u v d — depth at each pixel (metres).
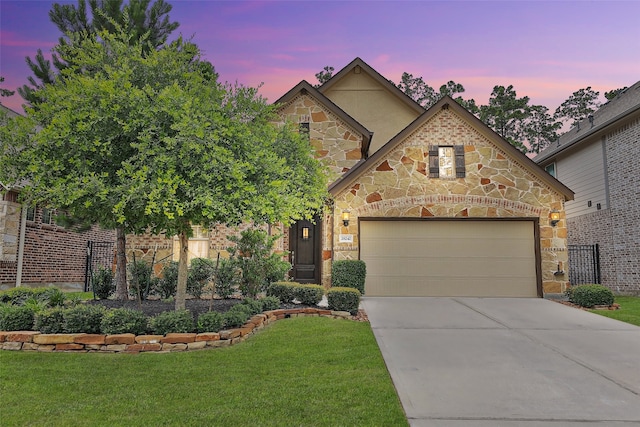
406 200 13.41
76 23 11.12
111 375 5.48
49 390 4.89
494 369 6.03
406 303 11.73
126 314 7.00
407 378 5.59
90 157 6.76
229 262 11.62
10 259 13.89
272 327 8.59
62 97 6.92
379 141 17.62
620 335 8.18
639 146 15.63
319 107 14.98
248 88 7.92
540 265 13.09
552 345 7.40
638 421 4.34
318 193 9.11
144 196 6.14
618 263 16.67
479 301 12.18
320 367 5.95
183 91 6.81
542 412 4.53
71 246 17.08
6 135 6.83
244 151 7.20
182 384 5.16
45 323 6.92
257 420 4.12
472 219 13.35
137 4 11.34
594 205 18.27
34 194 6.93
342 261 12.47
